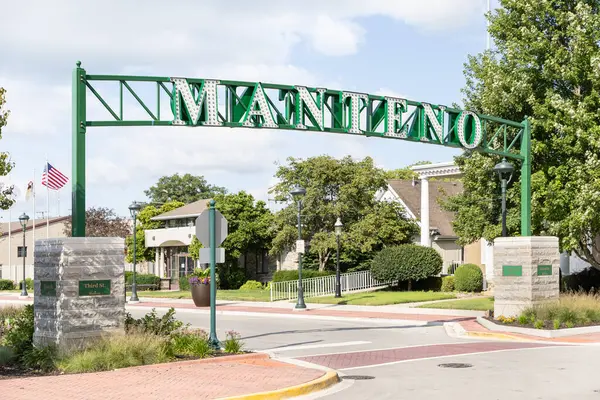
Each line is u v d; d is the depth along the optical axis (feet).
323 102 61.31
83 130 49.90
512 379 42.01
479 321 76.79
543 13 86.89
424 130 67.72
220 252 53.62
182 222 186.60
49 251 47.85
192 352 49.14
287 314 96.43
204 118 55.67
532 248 72.43
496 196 92.12
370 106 64.49
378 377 43.78
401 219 145.38
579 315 70.33
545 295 73.61
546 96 86.94
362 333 71.82
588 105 83.10
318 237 141.79
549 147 86.63
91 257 47.88
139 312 105.09
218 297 126.93
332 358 53.01
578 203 80.23
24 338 50.03
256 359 49.49
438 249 149.18
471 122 72.59
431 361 50.72
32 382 38.96
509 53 87.81
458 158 98.07
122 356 45.16
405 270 123.85
